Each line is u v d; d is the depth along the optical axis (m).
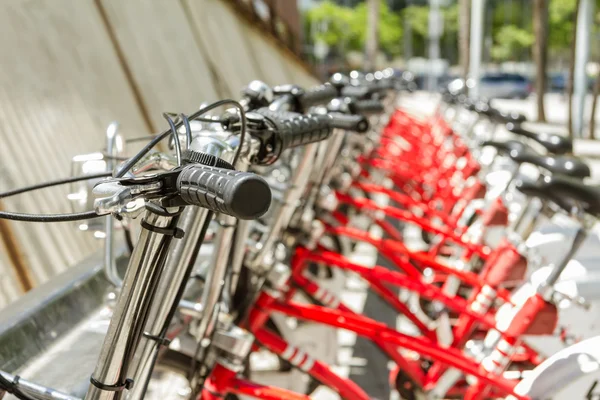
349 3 51.66
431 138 5.91
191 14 6.25
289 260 2.30
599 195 1.90
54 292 1.70
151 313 1.20
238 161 1.30
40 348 1.53
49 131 2.86
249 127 1.30
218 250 1.56
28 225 2.44
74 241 2.65
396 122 6.17
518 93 26.31
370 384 3.05
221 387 1.65
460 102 5.36
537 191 2.00
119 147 1.52
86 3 3.93
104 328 1.65
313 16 41.34
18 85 2.83
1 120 2.60
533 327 2.02
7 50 2.87
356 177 3.68
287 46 12.22
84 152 3.01
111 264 1.57
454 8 45.75
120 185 0.90
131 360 0.98
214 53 6.50
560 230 2.38
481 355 2.10
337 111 2.19
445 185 4.41
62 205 2.68
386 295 2.73
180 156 1.01
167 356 1.68
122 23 4.35
